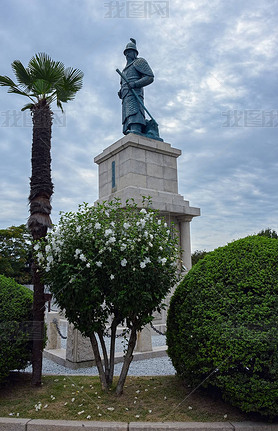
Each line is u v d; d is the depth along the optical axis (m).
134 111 16.52
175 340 5.46
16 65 6.62
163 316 12.62
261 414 4.37
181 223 15.78
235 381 4.30
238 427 4.20
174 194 15.83
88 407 4.86
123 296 4.87
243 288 4.70
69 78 7.15
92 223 5.38
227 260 5.10
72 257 5.13
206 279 5.07
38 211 6.25
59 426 4.30
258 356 4.23
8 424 4.38
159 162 15.94
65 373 7.08
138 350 8.68
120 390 5.28
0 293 5.80
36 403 5.07
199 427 4.21
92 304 5.14
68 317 5.49
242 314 4.46
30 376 6.56
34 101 7.07
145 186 15.24
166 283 5.38
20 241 30.92
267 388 4.10
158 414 4.62
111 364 5.65
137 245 5.04
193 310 4.90
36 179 6.39
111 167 16.22
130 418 4.50
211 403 4.97
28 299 6.15
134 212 5.84
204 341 4.67
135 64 16.80
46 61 6.47
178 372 5.56
